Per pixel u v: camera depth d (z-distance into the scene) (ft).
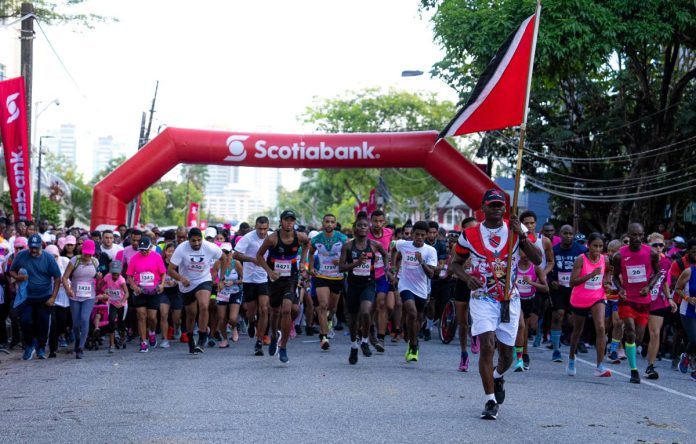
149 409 27.81
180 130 68.95
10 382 34.83
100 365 40.27
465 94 92.32
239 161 69.21
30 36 65.77
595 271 37.96
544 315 54.29
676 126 87.66
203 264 44.80
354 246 39.65
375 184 209.97
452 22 79.97
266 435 23.62
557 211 111.55
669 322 45.96
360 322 39.93
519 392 32.65
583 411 28.63
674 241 57.41
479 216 68.59
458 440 23.13
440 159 68.64
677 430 25.79
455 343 52.90
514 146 104.17
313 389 32.09
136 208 130.11
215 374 36.52
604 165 101.91
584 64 76.74
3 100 61.46
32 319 43.21
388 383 33.96
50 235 58.29
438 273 52.85
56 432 24.29
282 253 39.17
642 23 73.41
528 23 31.58
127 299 49.08
